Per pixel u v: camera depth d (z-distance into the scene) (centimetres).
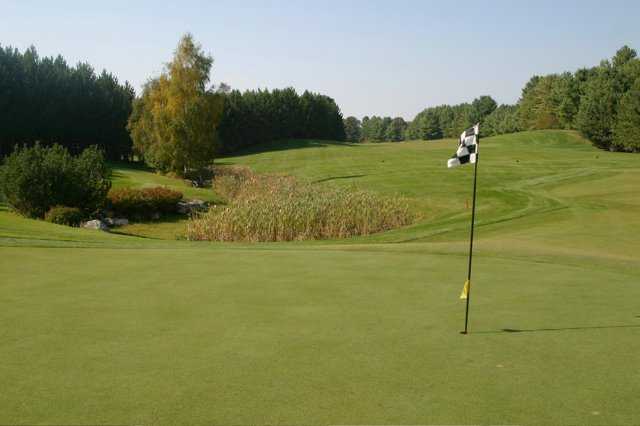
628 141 6069
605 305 775
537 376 500
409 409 426
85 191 2748
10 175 2583
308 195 2627
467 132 657
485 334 630
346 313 716
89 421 400
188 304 755
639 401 446
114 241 1605
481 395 455
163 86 5100
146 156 5475
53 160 2650
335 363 527
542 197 2645
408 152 6319
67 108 6656
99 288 852
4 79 6050
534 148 6225
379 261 1127
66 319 675
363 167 4869
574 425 402
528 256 1198
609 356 557
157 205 3228
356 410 422
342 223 2228
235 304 757
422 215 2670
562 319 701
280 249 1341
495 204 2641
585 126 6781
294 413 416
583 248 1346
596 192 2656
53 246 1311
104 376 488
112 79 7462
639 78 6047
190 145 4944
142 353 551
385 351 566
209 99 5147
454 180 3709
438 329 649
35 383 471
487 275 988
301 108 10388
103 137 7075
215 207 2492
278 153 7350
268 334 620
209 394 450
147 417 407
